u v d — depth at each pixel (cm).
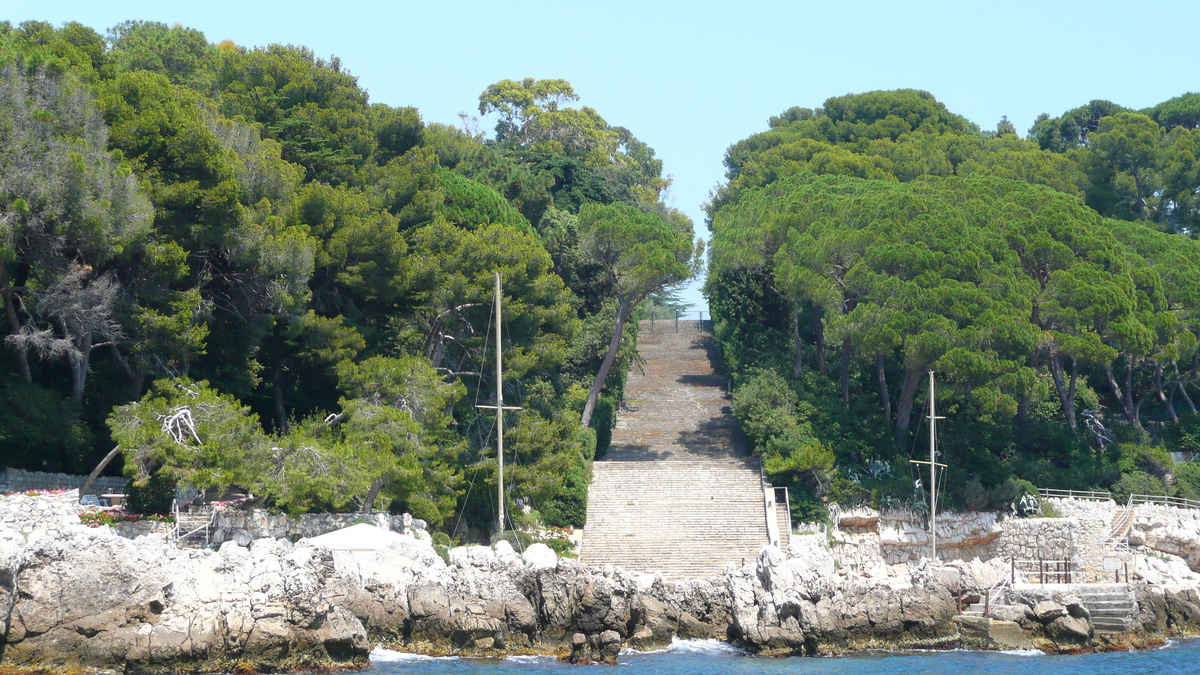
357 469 6631
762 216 10519
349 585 5844
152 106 7331
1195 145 13175
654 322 15038
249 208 7581
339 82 9819
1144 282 10025
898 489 8962
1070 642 6606
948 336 8775
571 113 19725
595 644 5881
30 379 6762
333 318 8288
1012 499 9050
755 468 9381
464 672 5500
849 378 10525
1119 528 8962
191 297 7019
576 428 8531
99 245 6544
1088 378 11506
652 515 8681
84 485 6456
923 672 5822
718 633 6494
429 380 7494
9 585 4984
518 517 8231
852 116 15750
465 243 8562
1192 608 7319
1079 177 13338
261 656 5284
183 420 6328
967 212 9875
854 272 9144
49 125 6656
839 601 6328
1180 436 10706
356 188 8944
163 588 5219
